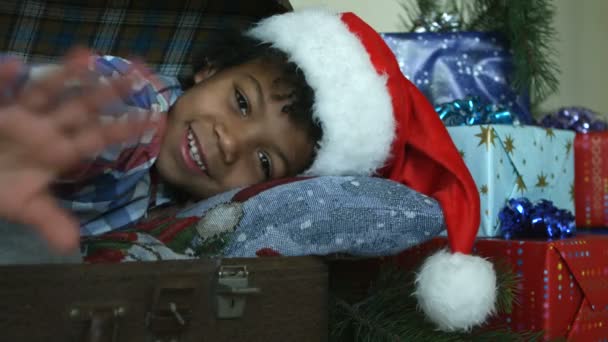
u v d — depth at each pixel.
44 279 0.49
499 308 0.84
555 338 0.84
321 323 0.62
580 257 0.88
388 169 0.95
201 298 0.55
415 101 0.94
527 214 0.97
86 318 0.50
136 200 0.89
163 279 0.53
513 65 1.25
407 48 1.21
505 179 1.04
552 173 1.13
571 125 1.26
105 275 0.51
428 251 0.93
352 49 0.91
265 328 0.59
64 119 0.43
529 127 1.08
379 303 0.82
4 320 0.48
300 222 0.73
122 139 0.47
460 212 0.81
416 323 0.80
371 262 0.90
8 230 0.55
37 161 0.43
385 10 1.43
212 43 1.05
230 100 0.93
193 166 0.90
